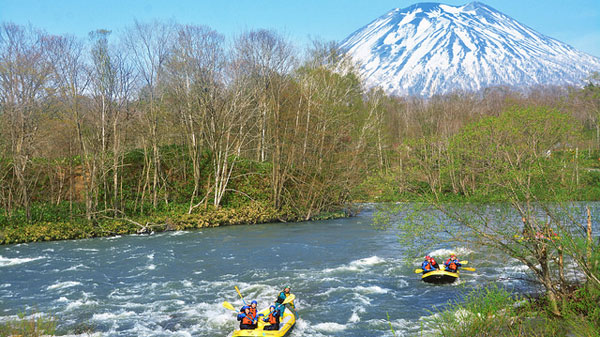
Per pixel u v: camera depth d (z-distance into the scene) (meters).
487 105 81.56
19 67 31.00
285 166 40.56
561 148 15.52
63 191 36.47
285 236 30.91
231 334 13.73
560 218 12.52
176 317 15.16
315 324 14.43
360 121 54.53
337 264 22.42
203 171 41.53
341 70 52.53
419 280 19.17
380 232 32.12
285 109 42.00
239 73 40.25
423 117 71.88
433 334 13.02
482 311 12.32
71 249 26.62
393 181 16.30
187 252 25.66
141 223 33.41
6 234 28.47
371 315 15.12
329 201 42.06
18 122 31.92
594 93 62.62
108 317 15.15
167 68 38.47
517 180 13.12
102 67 33.88
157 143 39.09
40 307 16.17
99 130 35.94
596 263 11.40
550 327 11.28
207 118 40.06
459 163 15.45
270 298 17.22
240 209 38.00
